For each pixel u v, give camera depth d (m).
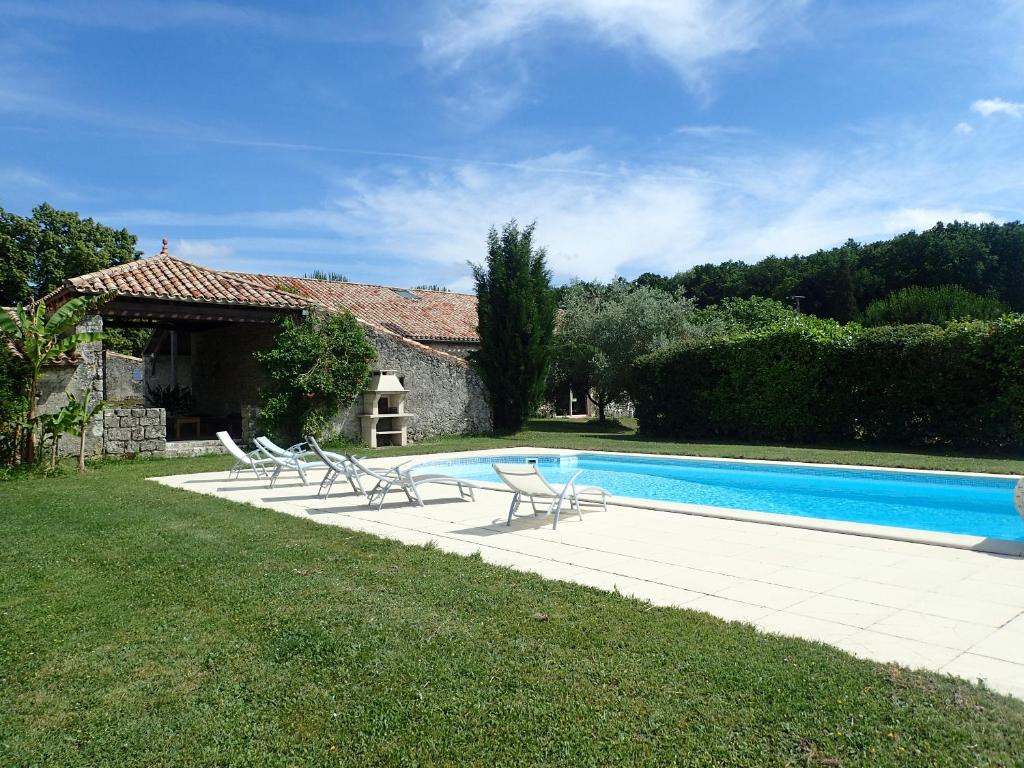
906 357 16.17
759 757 2.80
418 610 4.62
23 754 2.95
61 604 4.86
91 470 13.52
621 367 26.06
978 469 12.39
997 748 2.80
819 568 5.69
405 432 19.45
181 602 4.88
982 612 4.52
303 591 5.08
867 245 46.62
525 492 7.88
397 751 2.93
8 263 32.03
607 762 2.80
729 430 19.58
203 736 3.09
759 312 34.72
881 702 3.20
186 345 25.11
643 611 4.55
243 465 13.66
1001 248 38.03
